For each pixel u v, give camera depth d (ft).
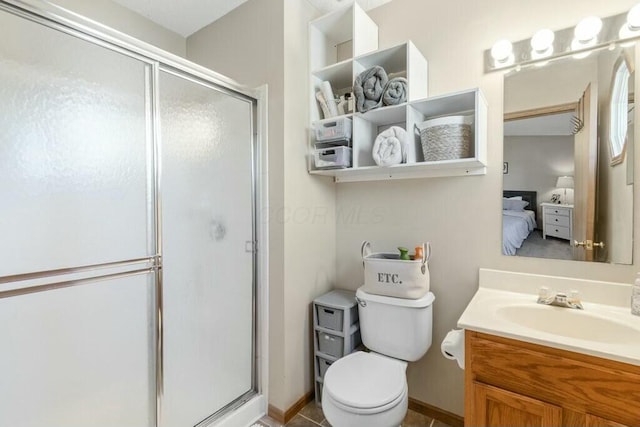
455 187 5.40
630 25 4.02
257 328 6.01
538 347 3.30
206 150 5.23
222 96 5.45
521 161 4.83
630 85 4.09
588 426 3.06
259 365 5.98
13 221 3.47
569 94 4.48
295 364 5.88
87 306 4.05
